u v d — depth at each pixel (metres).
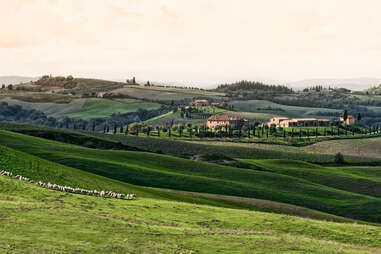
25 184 46.50
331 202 97.12
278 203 83.19
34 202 38.53
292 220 47.62
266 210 75.75
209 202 72.88
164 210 46.41
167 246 29.83
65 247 26.03
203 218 44.78
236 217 46.94
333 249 34.72
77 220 33.47
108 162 103.88
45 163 70.06
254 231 39.72
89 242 27.89
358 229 45.56
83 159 103.50
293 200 94.50
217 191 92.44
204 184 96.50
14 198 38.88
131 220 37.88
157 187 88.94
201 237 33.97
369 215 87.81
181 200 68.88
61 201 41.81
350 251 34.97
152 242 30.34
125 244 28.75
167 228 36.12
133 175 94.94
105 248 27.06
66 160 101.00
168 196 70.12
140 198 53.56
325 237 42.09
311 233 43.09
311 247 34.44
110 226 33.38
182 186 92.31
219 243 32.56
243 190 96.62
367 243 40.88
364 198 102.88
